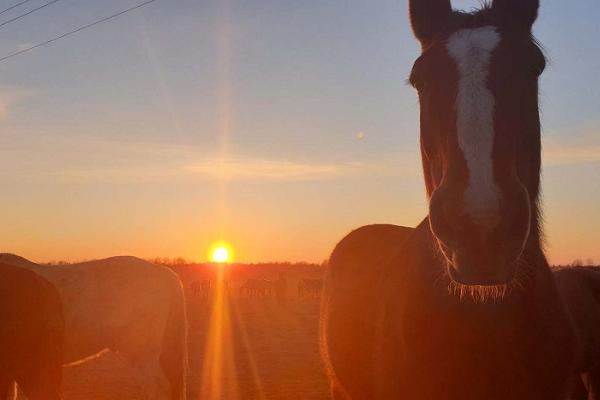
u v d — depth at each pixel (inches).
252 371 487.8
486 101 74.4
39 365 228.2
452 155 73.6
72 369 492.7
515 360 82.2
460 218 69.3
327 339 133.9
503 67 76.7
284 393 399.5
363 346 112.4
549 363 83.5
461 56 78.3
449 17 87.7
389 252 121.4
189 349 629.9
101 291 316.2
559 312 87.7
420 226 102.8
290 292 2207.2
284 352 604.4
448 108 76.5
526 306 81.9
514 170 72.9
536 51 80.7
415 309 88.7
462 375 83.7
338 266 138.4
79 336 310.5
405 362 90.2
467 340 83.0
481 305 82.4
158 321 317.7
